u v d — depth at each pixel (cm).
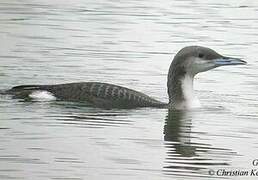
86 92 1630
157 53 2034
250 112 1622
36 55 1989
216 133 1471
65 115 1543
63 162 1286
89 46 2080
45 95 1630
